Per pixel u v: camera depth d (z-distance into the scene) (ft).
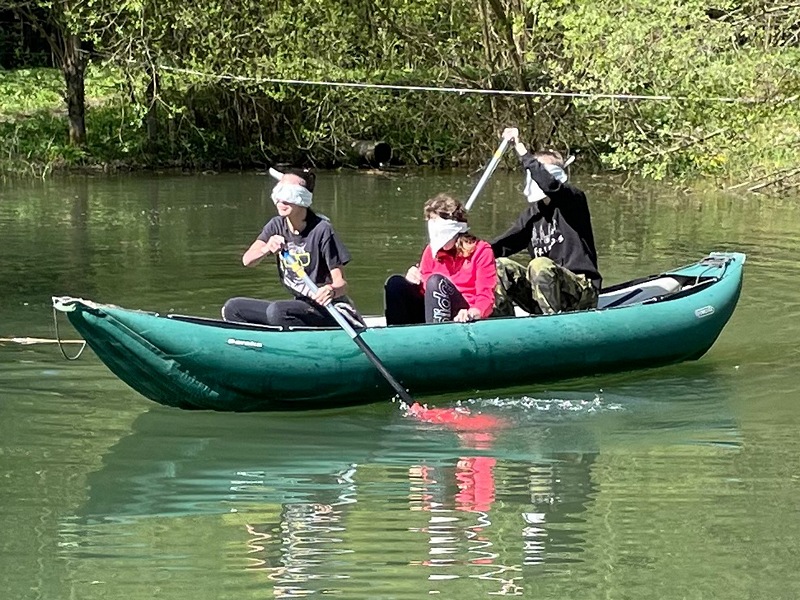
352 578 12.68
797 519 14.30
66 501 14.85
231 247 33.22
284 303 19.11
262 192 47.60
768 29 44.14
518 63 56.54
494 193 48.14
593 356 20.27
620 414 18.65
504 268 20.88
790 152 48.39
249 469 16.08
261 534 13.84
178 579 12.65
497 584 12.53
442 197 19.89
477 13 57.93
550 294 20.44
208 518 14.37
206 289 27.20
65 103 60.39
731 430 17.76
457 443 17.24
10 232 35.60
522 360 19.65
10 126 56.49
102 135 56.39
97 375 20.48
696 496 15.05
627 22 43.86
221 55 53.78
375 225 38.17
